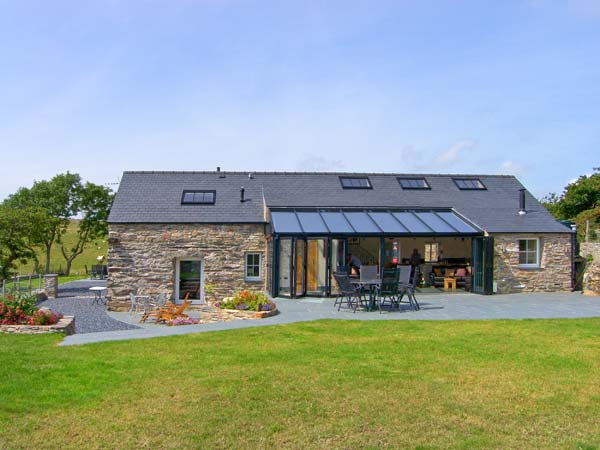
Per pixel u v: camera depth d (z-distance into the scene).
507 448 5.41
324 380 7.77
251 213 22.25
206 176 25.02
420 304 17.81
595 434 5.79
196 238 21.34
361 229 20.34
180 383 7.62
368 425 6.02
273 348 10.20
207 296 21.36
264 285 21.66
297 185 24.72
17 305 13.71
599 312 15.70
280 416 6.28
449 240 28.42
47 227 29.22
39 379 7.84
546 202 41.16
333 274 18.27
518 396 7.05
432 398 6.95
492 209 23.72
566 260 22.20
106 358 9.32
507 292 21.53
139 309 20.53
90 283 34.44
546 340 10.90
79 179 41.03
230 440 5.60
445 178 26.80
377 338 11.26
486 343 10.59
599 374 8.14
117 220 20.95
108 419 6.18
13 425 6.00
